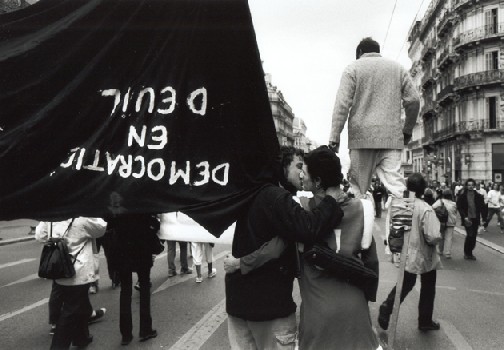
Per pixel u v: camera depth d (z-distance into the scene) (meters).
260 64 2.90
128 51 2.95
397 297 3.98
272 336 3.07
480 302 7.88
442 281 9.74
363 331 2.87
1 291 8.77
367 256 3.01
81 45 2.95
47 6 2.95
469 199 12.95
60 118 2.93
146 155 2.94
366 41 4.74
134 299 8.15
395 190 4.48
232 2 2.88
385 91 4.52
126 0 2.94
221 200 2.92
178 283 9.33
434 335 6.07
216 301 7.84
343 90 4.56
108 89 2.95
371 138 4.50
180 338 5.94
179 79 2.95
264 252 2.91
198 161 2.95
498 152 45.22
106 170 2.93
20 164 2.89
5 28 2.93
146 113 2.96
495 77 44.44
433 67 61.84
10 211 2.88
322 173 3.07
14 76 2.92
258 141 2.96
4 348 5.62
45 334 6.17
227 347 5.59
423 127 70.56
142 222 5.64
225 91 2.94
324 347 2.86
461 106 48.69
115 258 5.66
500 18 44.47
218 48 2.93
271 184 3.02
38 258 13.01
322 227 2.87
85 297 5.24
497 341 5.83
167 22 2.94
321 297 2.89
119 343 5.80
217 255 12.96
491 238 18.17
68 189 2.90
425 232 5.97
